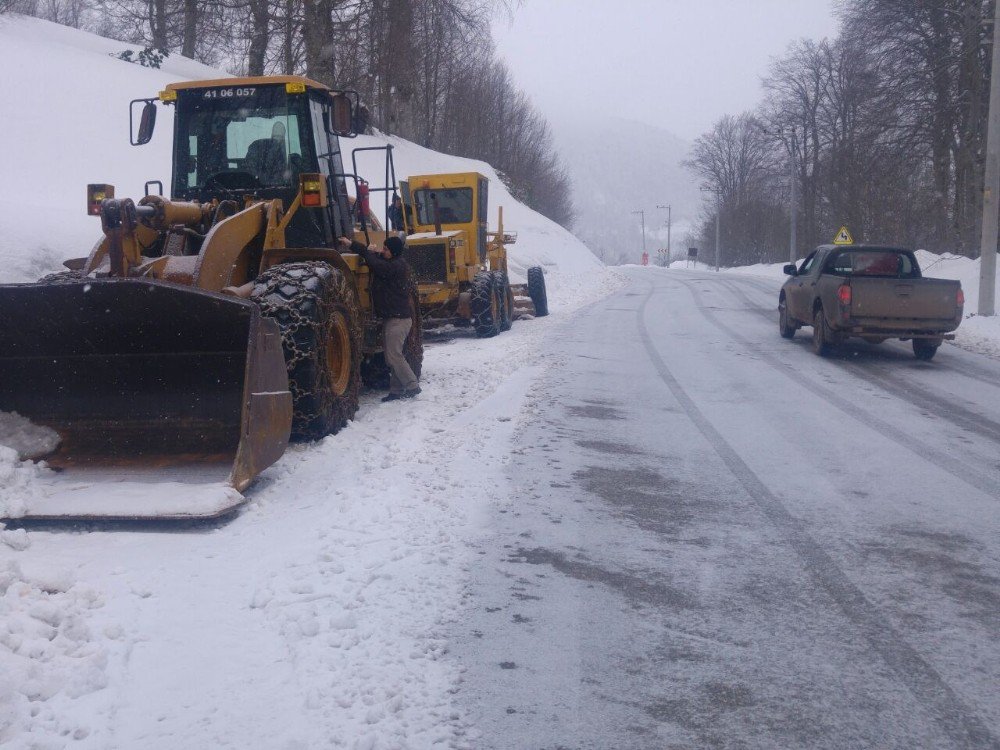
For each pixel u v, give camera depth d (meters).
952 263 28.78
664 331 16.55
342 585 4.38
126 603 4.09
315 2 26.48
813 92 59.19
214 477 5.59
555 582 4.61
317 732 3.13
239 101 8.14
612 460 7.15
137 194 16.64
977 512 5.97
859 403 9.77
